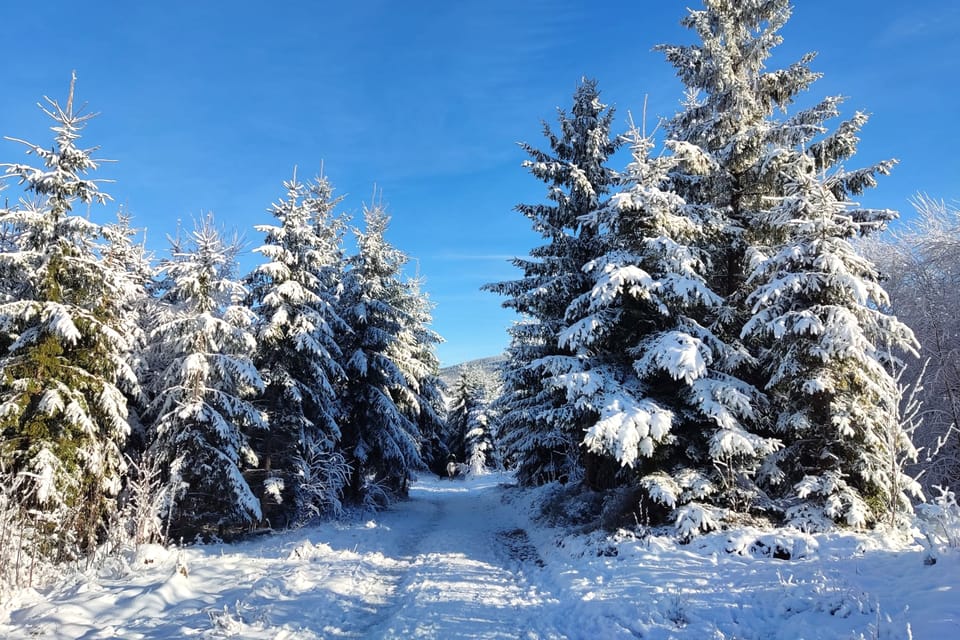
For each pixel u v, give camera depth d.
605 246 15.85
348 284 24.55
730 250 14.44
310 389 18.89
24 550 10.41
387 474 24.80
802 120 13.95
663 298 12.57
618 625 6.59
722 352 12.16
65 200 12.45
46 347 11.93
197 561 11.97
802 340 11.02
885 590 6.28
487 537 16.19
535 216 17.80
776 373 11.41
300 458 18.42
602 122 18.14
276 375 17.97
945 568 6.29
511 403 23.88
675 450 12.66
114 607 8.30
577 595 8.24
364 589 9.70
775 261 11.45
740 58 15.15
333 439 20.14
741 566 8.38
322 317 19.16
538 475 26.14
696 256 12.73
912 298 19.25
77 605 8.19
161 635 7.02
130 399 16.42
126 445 16.16
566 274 16.72
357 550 13.69
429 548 14.11
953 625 4.76
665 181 15.09
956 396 16.86
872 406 10.91
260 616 7.55
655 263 13.12
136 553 11.85
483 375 62.75
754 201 15.09
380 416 23.42
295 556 12.48
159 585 9.12
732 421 10.82
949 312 17.86
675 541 10.41
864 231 12.81
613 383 12.51
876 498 10.36
